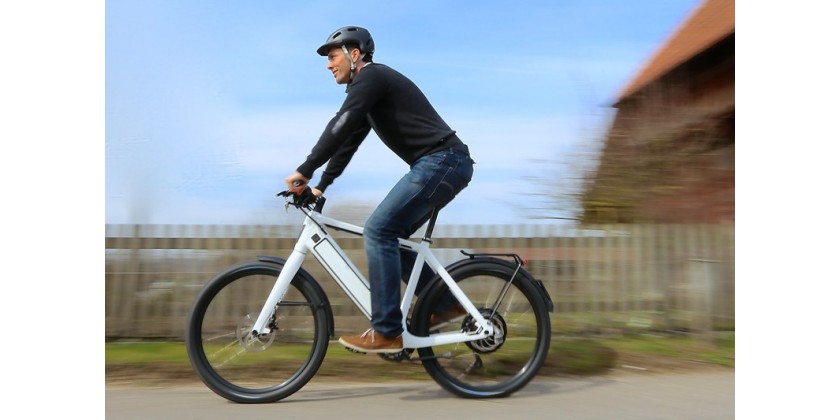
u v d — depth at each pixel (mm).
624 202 5812
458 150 3250
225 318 3506
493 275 3420
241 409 3197
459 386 3385
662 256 4906
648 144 6047
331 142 3133
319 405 3264
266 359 3586
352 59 3322
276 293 3303
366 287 3322
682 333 4773
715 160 6180
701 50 8258
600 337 4707
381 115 3238
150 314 4680
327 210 4000
